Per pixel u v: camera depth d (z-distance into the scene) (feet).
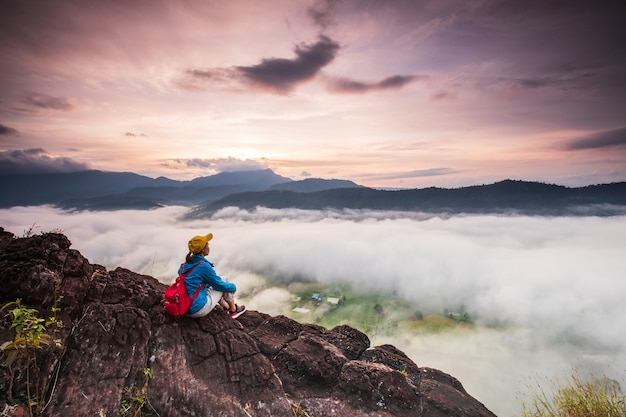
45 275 11.62
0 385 9.19
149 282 16.19
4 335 9.98
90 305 12.70
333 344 18.19
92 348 11.43
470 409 15.07
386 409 14.05
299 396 13.97
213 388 12.25
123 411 10.34
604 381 14.90
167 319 13.87
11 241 14.73
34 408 9.43
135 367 11.73
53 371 10.40
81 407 9.89
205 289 14.35
